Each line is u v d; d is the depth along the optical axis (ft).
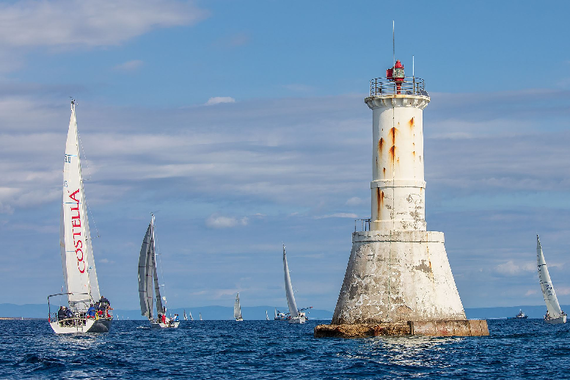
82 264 302.25
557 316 566.36
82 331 304.30
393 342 193.36
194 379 149.69
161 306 493.77
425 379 144.36
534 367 159.12
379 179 210.59
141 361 185.88
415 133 209.97
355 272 208.85
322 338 214.48
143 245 480.64
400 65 213.46
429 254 205.26
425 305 202.28
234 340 286.66
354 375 149.28
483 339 206.49
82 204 304.71
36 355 204.13
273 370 159.43
